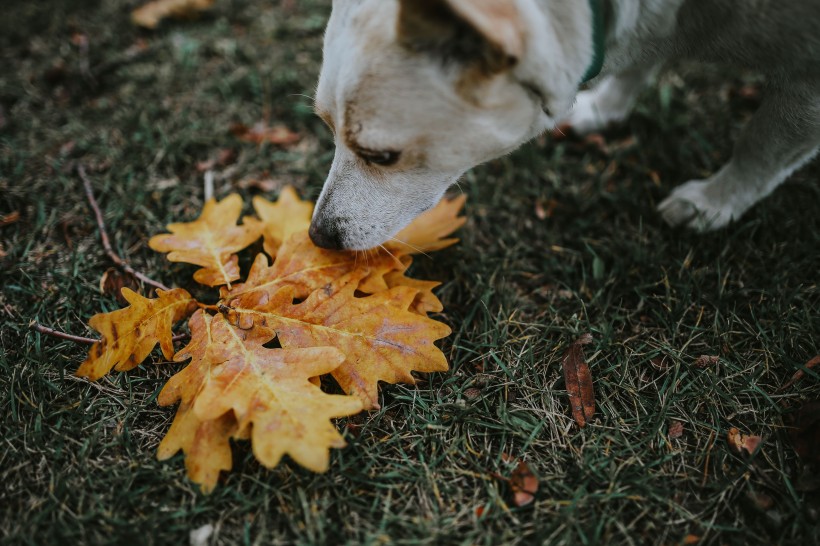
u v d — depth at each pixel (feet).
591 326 6.61
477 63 4.76
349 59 5.16
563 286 7.21
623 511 5.29
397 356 5.65
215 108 9.50
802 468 5.45
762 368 6.22
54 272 7.04
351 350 5.68
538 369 6.33
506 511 5.22
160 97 9.64
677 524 5.21
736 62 6.48
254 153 8.80
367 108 5.13
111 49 10.50
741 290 6.91
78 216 7.78
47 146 8.73
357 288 6.20
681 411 5.96
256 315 5.90
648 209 7.94
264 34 10.84
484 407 5.99
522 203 8.17
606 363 6.37
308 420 5.03
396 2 4.96
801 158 6.96
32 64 10.12
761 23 5.76
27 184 8.15
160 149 8.66
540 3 5.09
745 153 7.06
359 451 5.60
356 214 6.05
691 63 9.94
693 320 6.73
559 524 5.12
